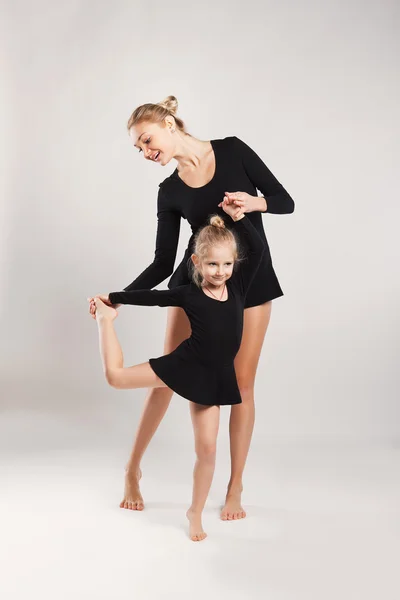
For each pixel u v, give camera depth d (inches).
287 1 160.4
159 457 134.0
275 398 162.1
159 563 91.0
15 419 153.0
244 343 106.3
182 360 97.0
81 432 146.6
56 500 111.5
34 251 170.1
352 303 165.6
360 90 160.9
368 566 90.6
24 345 172.7
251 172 104.7
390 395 161.5
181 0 161.5
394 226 163.6
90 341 170.6
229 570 89.4
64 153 166.4
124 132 164.4
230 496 106.3
